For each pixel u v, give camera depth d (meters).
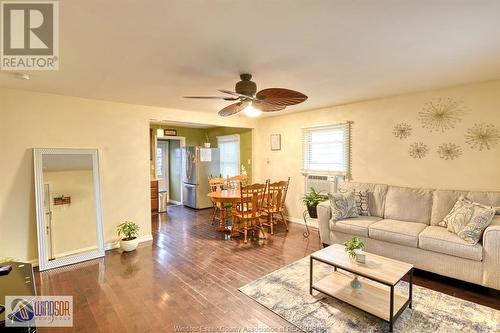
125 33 1.81
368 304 2.17
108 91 3.37
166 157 7.79
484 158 3.15
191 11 1.54
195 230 4.87
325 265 3.23
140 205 4.27
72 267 3.30
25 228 3.29
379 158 4.05
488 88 3.10
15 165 3.22
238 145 6.54
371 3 1.49
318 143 4.92
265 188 4.39
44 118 3.40
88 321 2.18
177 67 2.50
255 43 2.01
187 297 2.54
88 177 3.71
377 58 2.35
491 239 2.44
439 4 1.51
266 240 4.23
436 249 2.73
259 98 2.54
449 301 2.41
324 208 3.78
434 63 2.48
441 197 3.25
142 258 3.55
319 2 1.47
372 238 3.26
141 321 2.18
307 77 2.88
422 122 3.60
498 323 2.10
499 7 1.54
